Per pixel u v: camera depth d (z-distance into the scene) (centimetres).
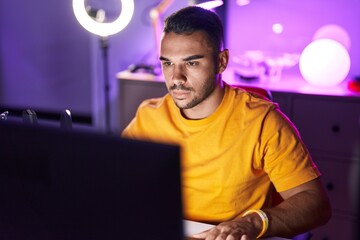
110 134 57
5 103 457
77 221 60
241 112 139
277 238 121
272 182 140
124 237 59
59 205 61
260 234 117
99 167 57
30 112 115
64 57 422
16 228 64
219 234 111
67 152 58
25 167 61
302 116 270
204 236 113
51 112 440
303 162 135
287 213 123
